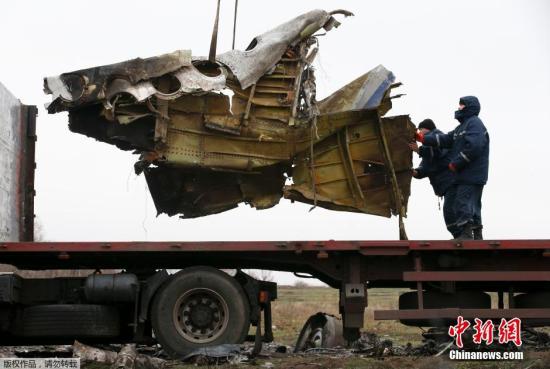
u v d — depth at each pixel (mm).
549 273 9820
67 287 10023
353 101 11602
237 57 11203
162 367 8883
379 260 10227
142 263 10367
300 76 11445
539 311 9820
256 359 9547
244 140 11375
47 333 9695
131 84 10711
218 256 10094
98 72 10680
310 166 11719
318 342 11289
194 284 9625
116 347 11312
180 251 9688
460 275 9898
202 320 9664
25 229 11062
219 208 12156
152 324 9586
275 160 11492
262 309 10188
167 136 11133
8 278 9586
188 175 11961
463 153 10523
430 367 8734
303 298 29422
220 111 11273
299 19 11461
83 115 11117
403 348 11039
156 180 12008
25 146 11195
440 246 9836
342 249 9805
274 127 11422
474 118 10672
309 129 11453
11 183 10633
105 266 10680
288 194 11695
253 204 12047
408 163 11672
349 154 11664
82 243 9570
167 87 10938
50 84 10664
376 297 19266
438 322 10312
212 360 9156
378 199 11812
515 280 9883
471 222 10594
